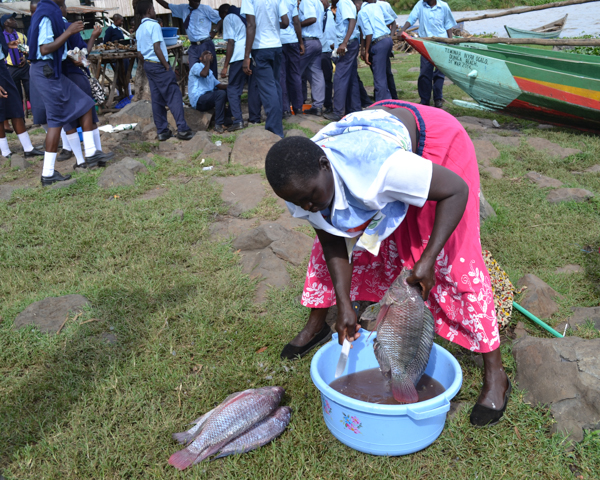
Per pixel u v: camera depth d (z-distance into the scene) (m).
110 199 5.58
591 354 2.61
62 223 4.91
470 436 2.53
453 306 2.63
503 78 8.13
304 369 3.01
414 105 2.60
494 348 2.59
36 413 2.73
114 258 4.35
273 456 2.39
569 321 3.37
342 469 2.36
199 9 9.03
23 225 4.87
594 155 6.67
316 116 9.43
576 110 7.63
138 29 7.33
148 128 8.14
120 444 2.50
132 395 2.79
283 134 7.64
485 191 5.54
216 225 4.94
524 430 2.51
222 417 2.47
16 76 9.93
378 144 2.05
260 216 5.14
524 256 4.17
